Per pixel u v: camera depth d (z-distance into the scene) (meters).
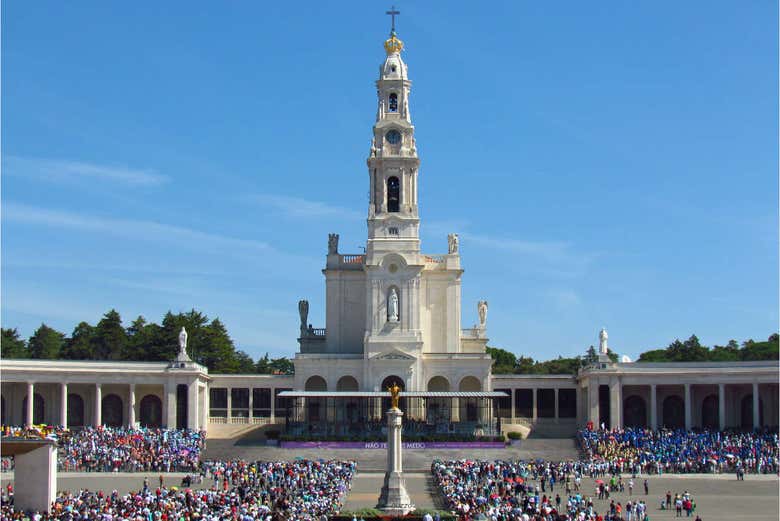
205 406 159.12
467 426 146.25
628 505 89.50
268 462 125.44
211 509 82.00
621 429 148.00
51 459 88.69
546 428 160.00
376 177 163.75
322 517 81.44
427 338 164.75
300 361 158.25
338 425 147.12
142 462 127.19
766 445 133.25
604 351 156.25
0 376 146.25
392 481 87.81
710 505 100.38
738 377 151.12
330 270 165.88
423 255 167.12
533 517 80.69
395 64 166.38
